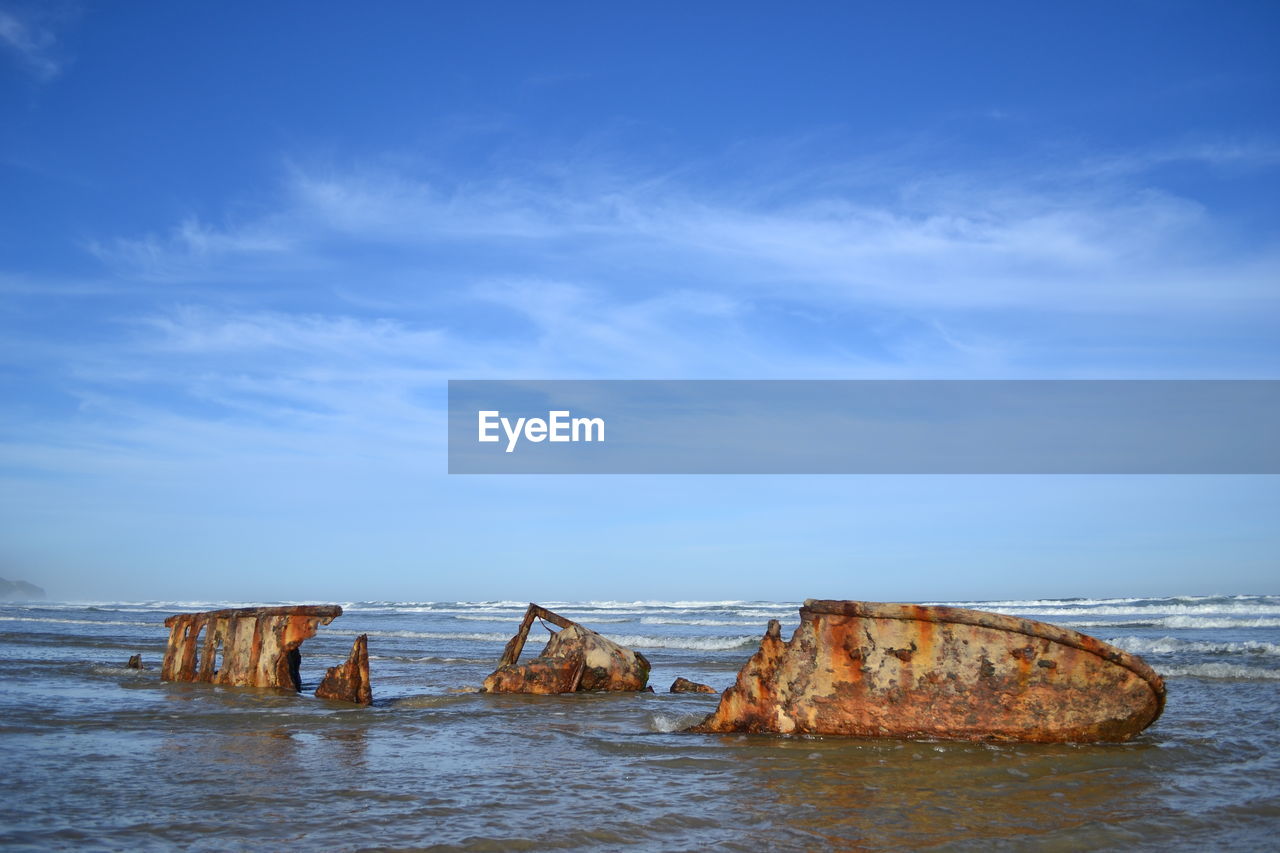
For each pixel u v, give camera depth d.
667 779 6.77
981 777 6.81
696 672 17.03
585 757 7.68
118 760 7.43
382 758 7.63
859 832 5.34
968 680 8.06
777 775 6.88
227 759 7.52
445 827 5.35
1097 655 7.79
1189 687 12.50
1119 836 5.26
